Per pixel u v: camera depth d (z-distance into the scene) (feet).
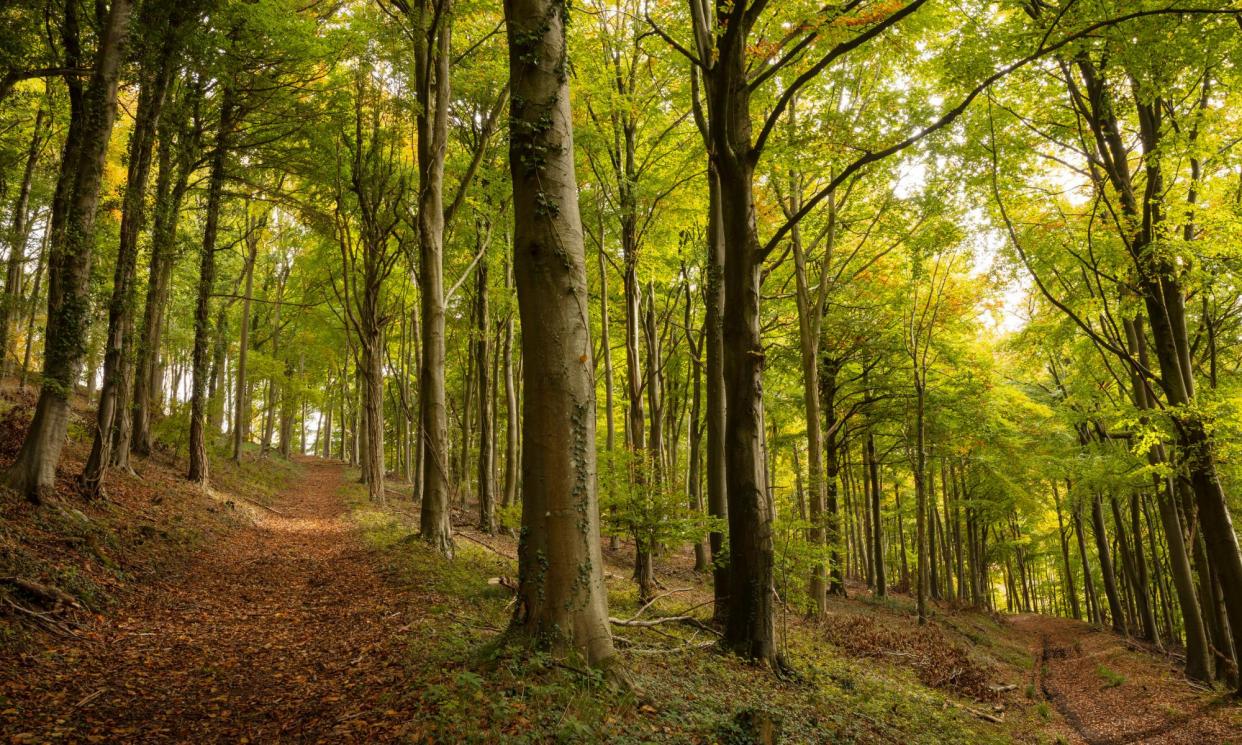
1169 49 30.17
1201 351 52.95
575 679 16.56
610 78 46.55
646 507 35.40
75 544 28.32
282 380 86.94
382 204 61.16
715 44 27.30
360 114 52.65
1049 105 40.83
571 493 18.52
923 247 51.55
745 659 26.09
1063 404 63.36
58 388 31.83
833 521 48.62
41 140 58.80
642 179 49.93
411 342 96.32
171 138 50.03
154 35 38.96
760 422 27.35
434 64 45.93
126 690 17.71
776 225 60.23
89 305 33.68
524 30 19.48
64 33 36.73
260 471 90.74
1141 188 43.14
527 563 18.47
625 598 38.75
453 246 62.59
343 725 14.58
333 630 24.41
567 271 19.08
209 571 35.19
